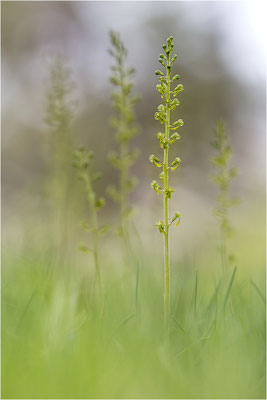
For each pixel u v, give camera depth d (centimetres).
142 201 1628
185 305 539
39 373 357
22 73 2045
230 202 609
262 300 512
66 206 816
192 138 1984
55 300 506
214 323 423
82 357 374
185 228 1409
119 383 350
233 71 2128
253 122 2084
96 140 1891
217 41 2159
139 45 2159
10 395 345
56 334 438
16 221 1100
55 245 764
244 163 1941
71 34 2125
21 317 448
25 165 1895
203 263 835
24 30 2109
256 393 353
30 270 643
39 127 1889
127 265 590
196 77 2138
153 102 2073
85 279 593
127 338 426
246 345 402
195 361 390
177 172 869
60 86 736
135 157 623
